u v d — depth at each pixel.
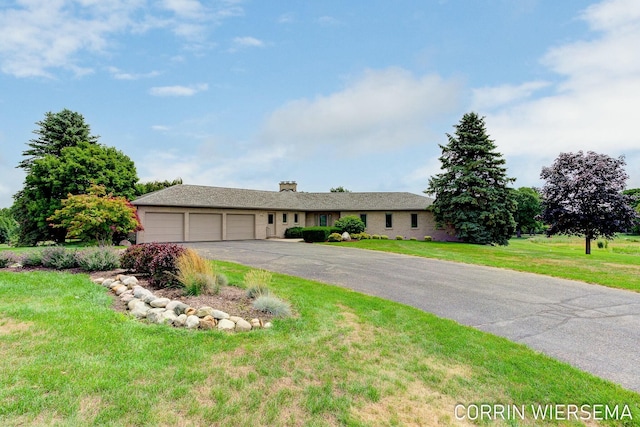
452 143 26.66
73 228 13.57
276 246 19.88
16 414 2.89
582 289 9.09
